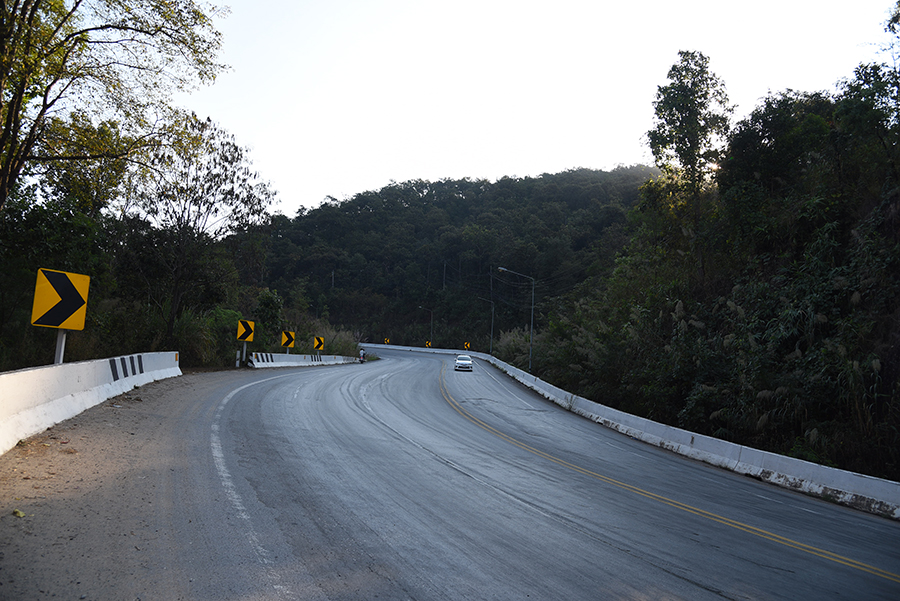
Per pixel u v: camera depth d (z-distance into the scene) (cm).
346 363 5516
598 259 8394
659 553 632
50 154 1511
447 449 1230
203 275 2950
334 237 15725
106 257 2466
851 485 1212
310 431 1241
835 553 731
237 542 523
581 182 14500
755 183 2748
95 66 1438
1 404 793
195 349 2844
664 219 3347
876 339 1778
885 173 2130
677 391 2389
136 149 1562
